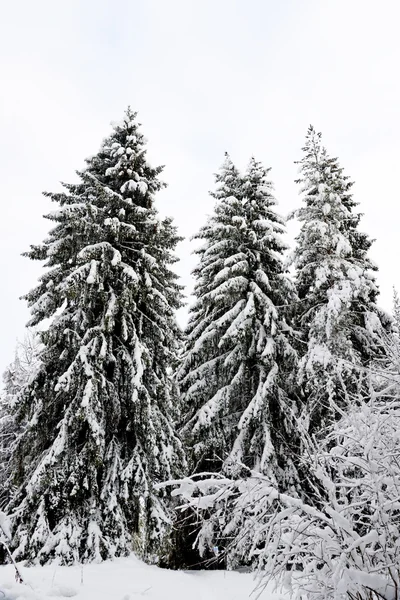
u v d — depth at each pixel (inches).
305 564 142.8
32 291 518.9
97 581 305.0
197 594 302.2
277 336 545.3
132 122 578.6
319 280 543.8
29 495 393.7
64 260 509.4
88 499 410.3
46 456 400.8
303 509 141.6
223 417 553.3
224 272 573.3
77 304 468.4
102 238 487.8
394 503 138.6
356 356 479.8
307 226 577.6
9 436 826.2
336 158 647.8
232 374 587.8
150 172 571.2
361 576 124.6
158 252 546.3
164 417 502.9
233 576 399.9
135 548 405.7
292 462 478.6
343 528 135.3
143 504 411.8
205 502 164.9
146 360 465.7
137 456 442.6
